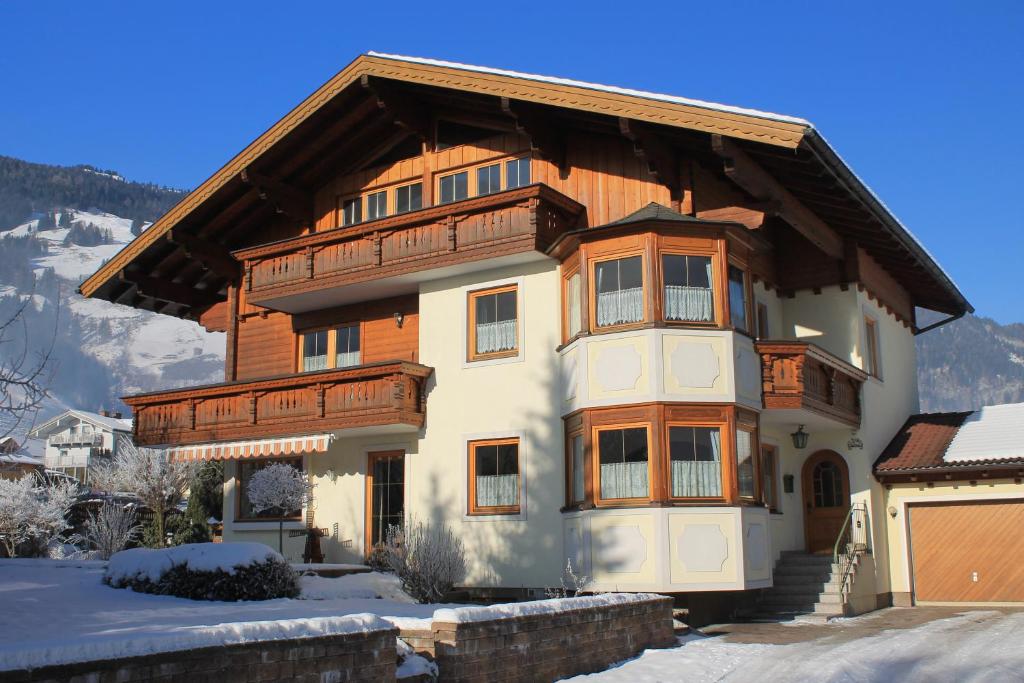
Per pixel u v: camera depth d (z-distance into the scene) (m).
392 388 21.42
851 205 20.38
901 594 22.91
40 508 34.34
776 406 19.56
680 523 17.88
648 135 19.05
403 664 10.39
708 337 18.62
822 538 22.84
